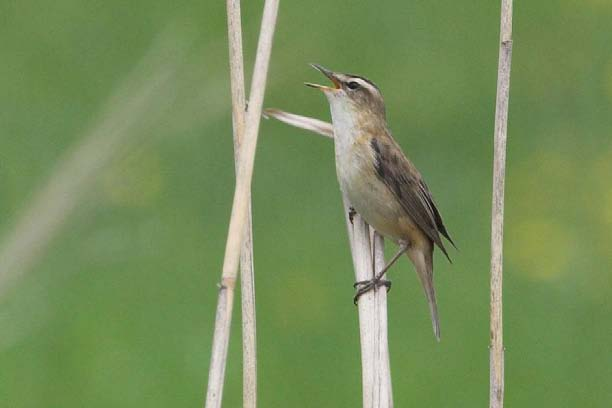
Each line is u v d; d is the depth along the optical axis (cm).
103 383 1315
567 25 1891
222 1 1844
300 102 1722
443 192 1619
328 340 1370
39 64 1767
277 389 1308
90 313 1380
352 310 1409
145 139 1375
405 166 1077
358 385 1313
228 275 833
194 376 1323
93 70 1739
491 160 1672
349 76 1091
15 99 1689
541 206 1578
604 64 1822
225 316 829
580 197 1587
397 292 1436
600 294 1438
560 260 1482
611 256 1485
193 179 1622
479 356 1343
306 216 1576
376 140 1073
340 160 1083
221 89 1432
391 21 1872
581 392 1315
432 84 1794
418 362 1336
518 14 1914
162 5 1850
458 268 1480
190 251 1489
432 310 1094
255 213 1581
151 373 1326
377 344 905
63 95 1703
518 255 1496
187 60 1494
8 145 1611
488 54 1847
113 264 1440
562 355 1353
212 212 1570
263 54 862
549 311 1416
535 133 1714
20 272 1107
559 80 1803
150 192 1491
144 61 1287
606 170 1602
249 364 897
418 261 1096
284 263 1482
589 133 1700
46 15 1867
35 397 1299
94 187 1191
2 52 1792
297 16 1827
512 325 1394
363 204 1073
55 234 1124
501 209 902
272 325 1392
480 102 1770
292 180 1642
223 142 1664
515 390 1320
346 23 1844
